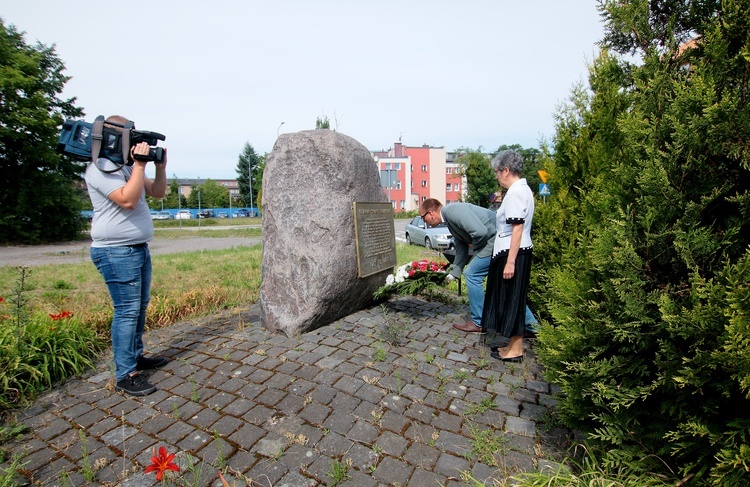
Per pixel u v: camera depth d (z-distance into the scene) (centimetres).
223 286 598
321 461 212
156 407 267
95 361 344
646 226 170
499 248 325
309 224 386
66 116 2022
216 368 321
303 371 311
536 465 207
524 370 315
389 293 493
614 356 187
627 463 181
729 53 175
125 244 283
